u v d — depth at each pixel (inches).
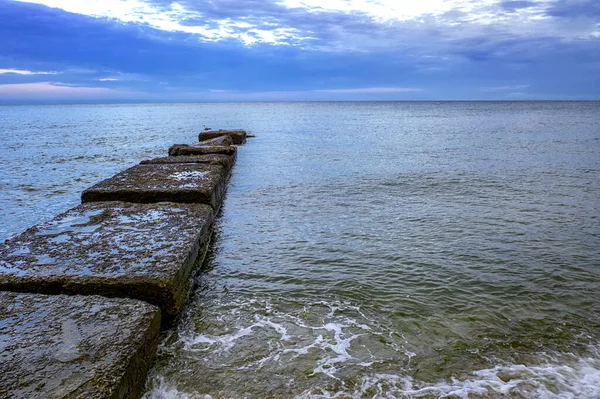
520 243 329.7
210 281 268.4
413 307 234.2
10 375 132.2
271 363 185.8
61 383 130.1
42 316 168.7
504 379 175.8
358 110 4458.7
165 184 413.7
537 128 1620.3
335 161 784.3
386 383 173.3
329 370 181.3
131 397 147.5
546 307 234.2
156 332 179.3
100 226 286.2
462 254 308.2
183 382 172.9
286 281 267.7
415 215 410.0
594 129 1535.4
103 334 157.3
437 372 180.4
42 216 435.8
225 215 424.5
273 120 2379.4
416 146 1022.4
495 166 701.3
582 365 184.7
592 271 278.8
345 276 273.4
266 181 603.2
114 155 898.1
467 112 3659.0
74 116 3090.6
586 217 397.4
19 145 1063.0
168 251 238.4
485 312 228.5
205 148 749.9
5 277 200.1
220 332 209.8
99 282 198.4
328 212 427.8
